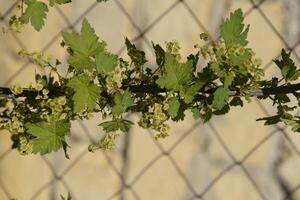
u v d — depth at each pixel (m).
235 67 0.65
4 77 0.90
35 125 0.66
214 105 0.65
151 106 0.67
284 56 0.67
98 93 0.64
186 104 0.66
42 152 0.66
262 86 0.67
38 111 0.68
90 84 0.64
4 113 0.69
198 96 0.66
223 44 0.65
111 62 0.65
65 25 0.90
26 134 0.68
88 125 0.90
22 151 0.67
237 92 0.66
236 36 0.66
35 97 0.68
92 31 0.65
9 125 0.67
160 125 0.66
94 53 0.65
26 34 0.90
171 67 0.64
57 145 0.66
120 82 0.65
